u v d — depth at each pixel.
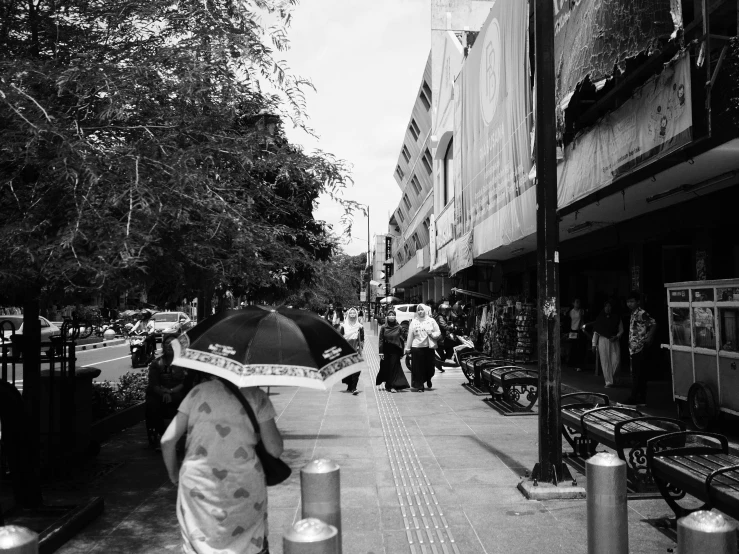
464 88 21.64
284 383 3.00
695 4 7.13
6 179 4.73
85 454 7.11
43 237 4.44
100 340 34.38
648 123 7.97
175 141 5.32
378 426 9.34
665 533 4.72
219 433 3.06
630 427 6.10
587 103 10.68
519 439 8.30
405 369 18.19
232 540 3.02
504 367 11.70
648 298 14.27
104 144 5.09
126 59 5.38
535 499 5.64
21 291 4.73
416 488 6.10
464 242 21.48
